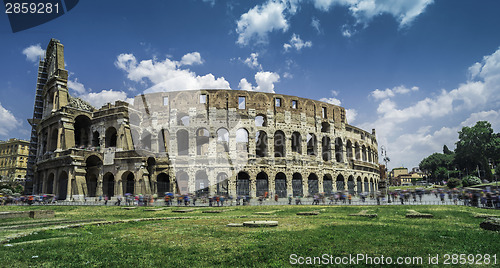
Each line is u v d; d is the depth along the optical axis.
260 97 80.56
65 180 73.56
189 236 19.06
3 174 170.50
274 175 76.62
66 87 84.50
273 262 12.50
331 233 19.08
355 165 94.94
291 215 33.50
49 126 83.12
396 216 30.89
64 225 25.33
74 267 12.16
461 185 125.12
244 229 21.53
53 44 91.00
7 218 32.56
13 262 12.77
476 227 21.92
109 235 19.80
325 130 91.38
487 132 156.62
